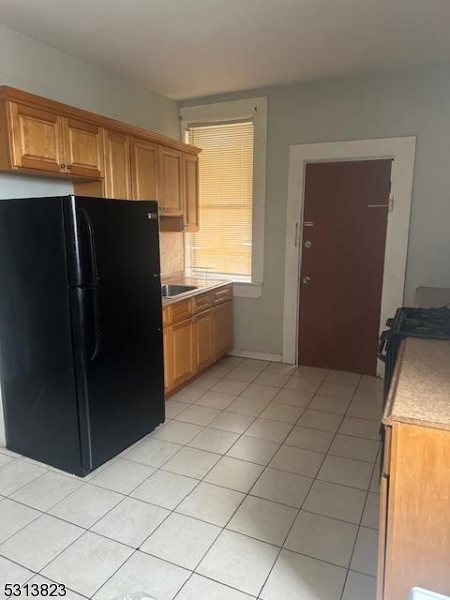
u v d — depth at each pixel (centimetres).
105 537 199
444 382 162
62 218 224
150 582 174
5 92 226
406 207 360
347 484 238
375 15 252
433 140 345
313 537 199
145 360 280
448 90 335
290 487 236
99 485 237
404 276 371
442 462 132
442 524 135
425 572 140
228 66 334
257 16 252
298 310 420
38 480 243
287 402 345
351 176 379
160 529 204
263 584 173
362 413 325
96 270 235
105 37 278
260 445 279
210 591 170
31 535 200
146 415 287
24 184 272
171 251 436
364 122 363
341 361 411
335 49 303
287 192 401
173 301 337
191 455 268
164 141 358
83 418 240
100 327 242
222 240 446
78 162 273
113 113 350
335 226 391
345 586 172
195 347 375
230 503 222
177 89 391
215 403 343
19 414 264
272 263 421
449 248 354
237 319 448
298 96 382
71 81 309
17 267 244
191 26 263
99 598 167
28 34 271
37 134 245
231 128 420
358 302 395
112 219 244
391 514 140
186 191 402
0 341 262
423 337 221
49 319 239
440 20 258
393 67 341
